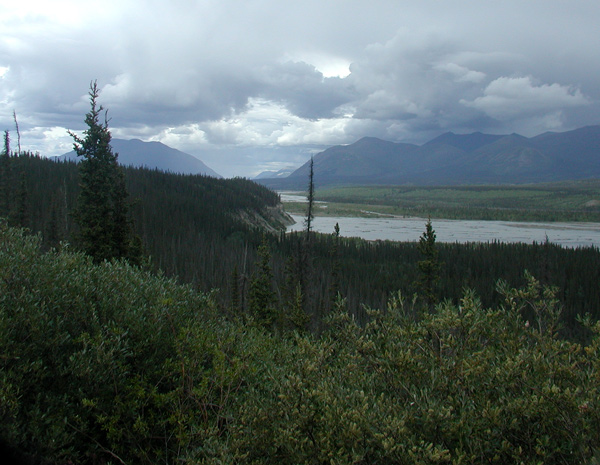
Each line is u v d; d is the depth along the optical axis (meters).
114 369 7.48
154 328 8.88
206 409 7.75
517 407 5.01
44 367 6.98
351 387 6.11
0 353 6.66
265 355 9.31
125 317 8.56
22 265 8.53
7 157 61.25
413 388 5.63
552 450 4.96
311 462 5.30
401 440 4.92
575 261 101.81
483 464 5.04
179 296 10.59
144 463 7.23
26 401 6.87
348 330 6.92
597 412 4.84
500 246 128.25
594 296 80.62
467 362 5.60
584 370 5.84
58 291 8.50
